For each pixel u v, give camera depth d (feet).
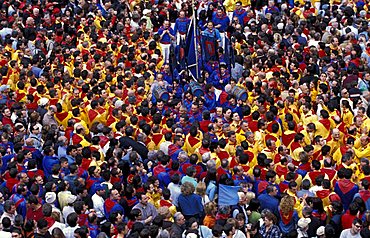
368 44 137.08
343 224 87.71
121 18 150.20
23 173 93.81
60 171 96.53
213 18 147.23
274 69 129.08
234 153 102.78
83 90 119.14
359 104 114.62
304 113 111.86
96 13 151.43
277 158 99.45
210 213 86.74
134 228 83.15
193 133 104.94
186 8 151.23
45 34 145.69
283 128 110.73
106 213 89.66
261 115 113.50
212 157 100.48
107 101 115.65
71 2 161.48
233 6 160.86
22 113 111.14
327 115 108.78
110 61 128.88
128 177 95.20
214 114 116.78
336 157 103.09
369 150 101.91
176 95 124.98
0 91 120.37
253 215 87.86
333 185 95.50
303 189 93.50
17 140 103.04
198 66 129.39
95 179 94.17
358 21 147.33
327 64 131.03
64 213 88.63
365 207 90.63
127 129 106.01
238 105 117.60
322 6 158.40
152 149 105.60
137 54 136.15
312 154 100.37
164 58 136.46
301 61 130.21
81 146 101.50
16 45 138.92
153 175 95.86
